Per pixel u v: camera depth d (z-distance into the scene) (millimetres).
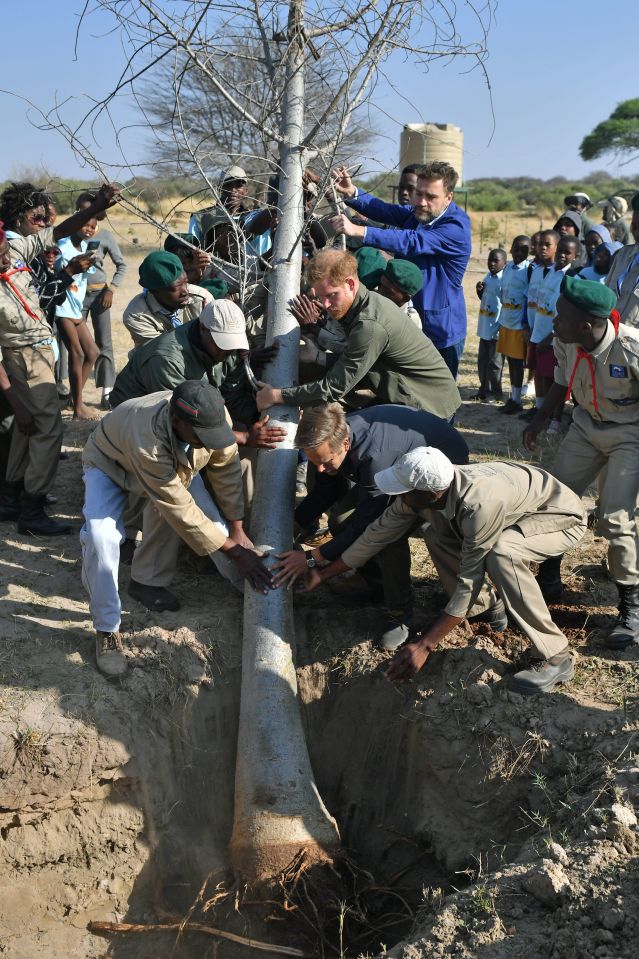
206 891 4434
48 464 5809
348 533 4617
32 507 5902
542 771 4188
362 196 6371
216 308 4543
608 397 4645
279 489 4984
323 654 5016
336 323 5387
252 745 4379
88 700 4461
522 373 9469
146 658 4699
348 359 4688
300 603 5316
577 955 3096
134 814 4480
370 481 4465
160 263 5047
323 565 5051
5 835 4320
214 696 4801
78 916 4375
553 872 3328
